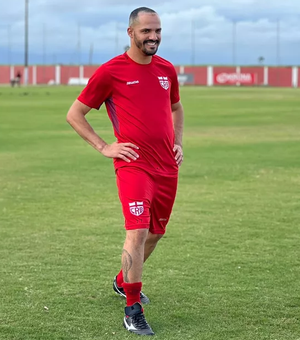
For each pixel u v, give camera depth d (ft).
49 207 29.66
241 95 156.97
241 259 21.31
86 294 17.85
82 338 14.92
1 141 56.95
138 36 15.74
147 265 20.57
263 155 48.29
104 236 24.34
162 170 16.17
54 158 46.32
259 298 17.54
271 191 33.81
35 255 21.72
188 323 15.83
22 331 15.25
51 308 16.75
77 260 21.15
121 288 17.56
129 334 15.19
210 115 89.15
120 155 15.84
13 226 25.91
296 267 20.43
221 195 32.63
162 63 16.70
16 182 36.40
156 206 16.47
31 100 124.47
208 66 280.72
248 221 26.91
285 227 25.90
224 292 18.02
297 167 42.29
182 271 19.97
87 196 32.40
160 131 16.02
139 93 16.01
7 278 19.19
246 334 15.14
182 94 162.30
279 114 91.35
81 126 16.40
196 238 24.07
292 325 15.69
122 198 15.93
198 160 45.50
